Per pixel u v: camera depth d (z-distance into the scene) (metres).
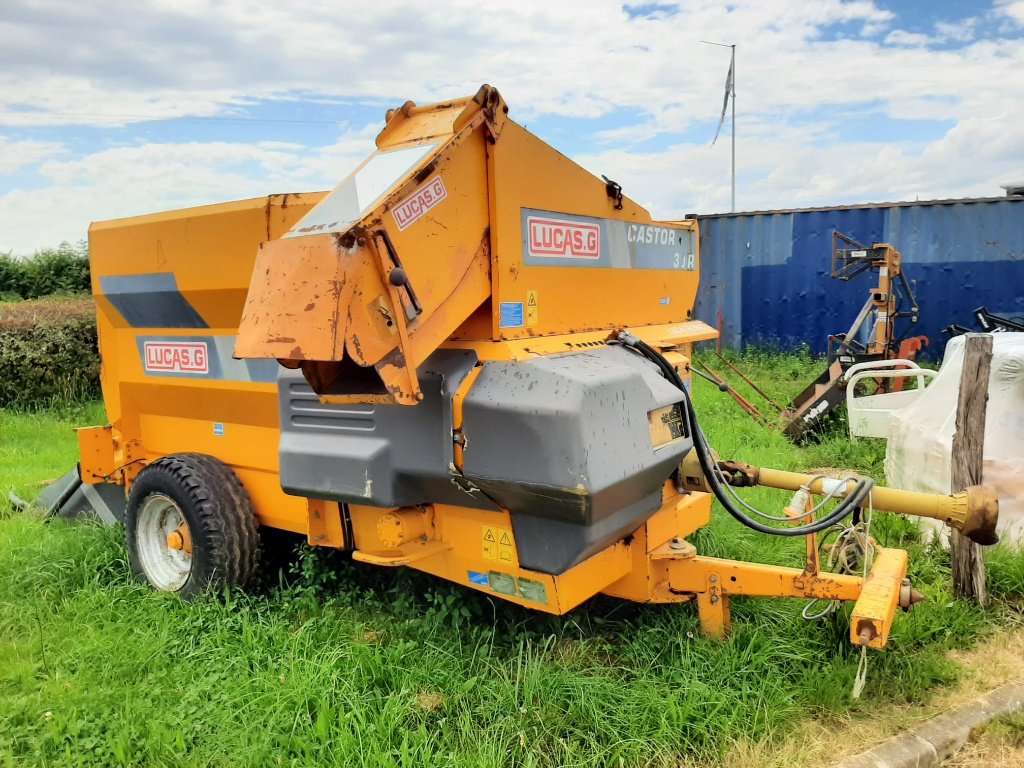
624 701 3.24
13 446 8.86
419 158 3.08
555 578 3.29
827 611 3.73
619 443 3.10
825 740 3.16
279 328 2.88
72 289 20.08
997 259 11.47
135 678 3.57
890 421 6.07
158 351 4.69
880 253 8.27
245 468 4.48
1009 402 4.91
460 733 3.09
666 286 4.58
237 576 4.25
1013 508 4.69
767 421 8.51
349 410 3.56
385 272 2.87
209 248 4.13
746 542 4.82
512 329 3.39
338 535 4.02
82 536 5.14
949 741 3.14
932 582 4.47
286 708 3.20
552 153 3.59
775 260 12.98
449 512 3.62
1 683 3.51
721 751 3.04
